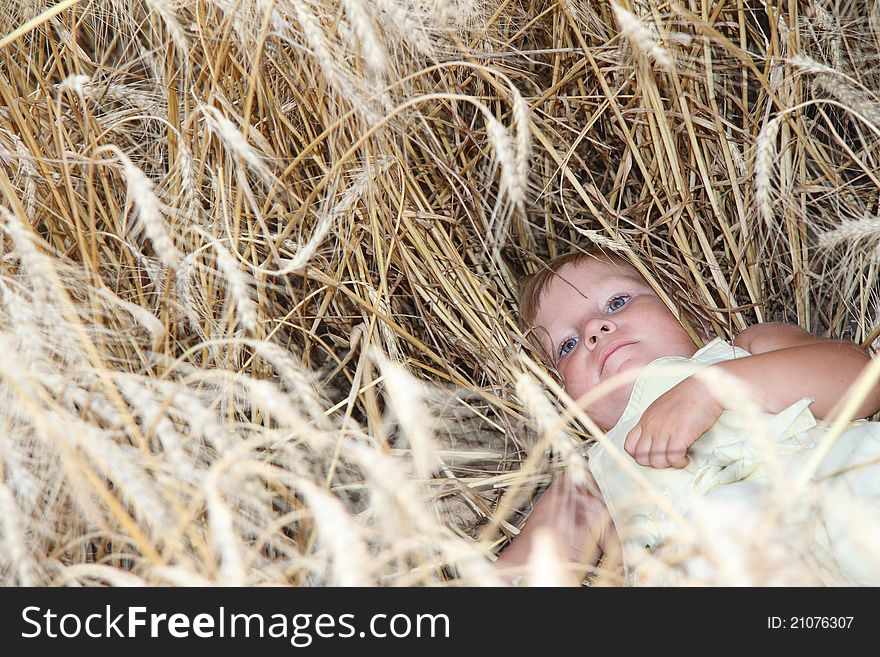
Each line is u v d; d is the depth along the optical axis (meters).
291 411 0.77
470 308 1.62
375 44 0.95
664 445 1.22
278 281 1.55
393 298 1.66
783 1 1.65
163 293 1.26
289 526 1.18
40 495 0.92
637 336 1.53
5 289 0.90
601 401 1.52
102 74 1.66
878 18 1.53
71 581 0.87
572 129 1.63
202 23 1.24
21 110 1.36
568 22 1.64
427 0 1.22
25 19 1.44
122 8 1.53
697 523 0.70
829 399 1.24
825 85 1.29
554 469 1.40
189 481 0.82
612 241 1.56
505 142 0.84
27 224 1.11
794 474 1.17
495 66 1.57
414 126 1.47
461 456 1.51
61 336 0.92
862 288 1.52
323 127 1.41
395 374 0.71
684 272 1.64
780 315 1.70
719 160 1.68
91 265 1.18
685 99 1.58
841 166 1.61
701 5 1.55
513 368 1.52
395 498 0.75
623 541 1.06
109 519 0.96
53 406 0.77
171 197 1.32
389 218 1.47
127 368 1.21
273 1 1.04
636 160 1.67
